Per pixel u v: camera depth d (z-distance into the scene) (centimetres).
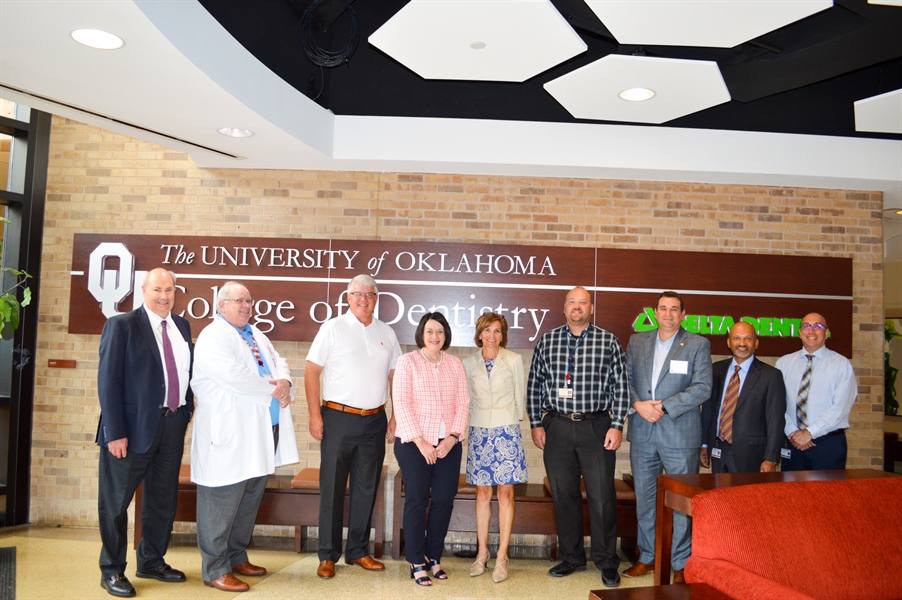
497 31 365
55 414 569
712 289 564
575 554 454
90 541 519
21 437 564
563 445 444
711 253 565
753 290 564
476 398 451
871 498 289
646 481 455
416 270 564
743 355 459
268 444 424
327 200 574
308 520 503
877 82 554
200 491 414
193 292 567
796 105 557
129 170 580
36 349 573
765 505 274
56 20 306
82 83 384
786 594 226
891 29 401
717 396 473
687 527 447
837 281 568
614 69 398
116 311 564
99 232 577
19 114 572
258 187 576
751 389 448
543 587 438
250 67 424
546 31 363
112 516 402
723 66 477
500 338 454
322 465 445
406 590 424
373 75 561
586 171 555
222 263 567
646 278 563
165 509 427
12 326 510
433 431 426
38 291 576
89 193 580
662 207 572
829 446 470
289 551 512
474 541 554
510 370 453
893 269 936
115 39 325
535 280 563
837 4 386
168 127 466
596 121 546
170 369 418
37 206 577
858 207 578
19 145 573
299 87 521
